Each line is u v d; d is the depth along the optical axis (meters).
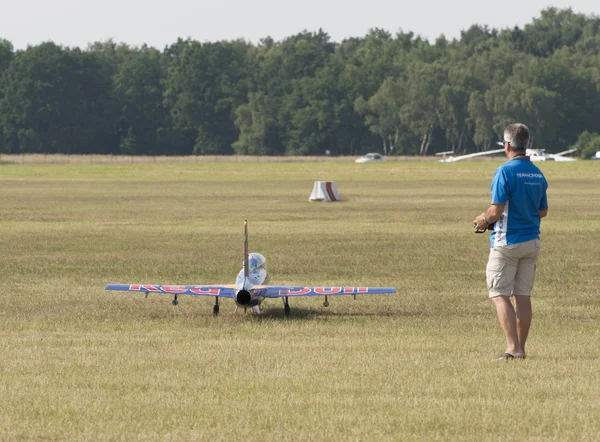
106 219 131.75
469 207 153.12
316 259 83.69
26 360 40.53
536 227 39.91
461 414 30.91
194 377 36.91
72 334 48.41
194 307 58.44
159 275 74.25
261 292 51.44
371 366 39.00
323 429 29.27
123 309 57.56
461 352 42.41
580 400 32.75
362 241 99.25
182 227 118.56
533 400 32.88
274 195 189.75
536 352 42.38
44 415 30.95
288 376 37.03
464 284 68.12
